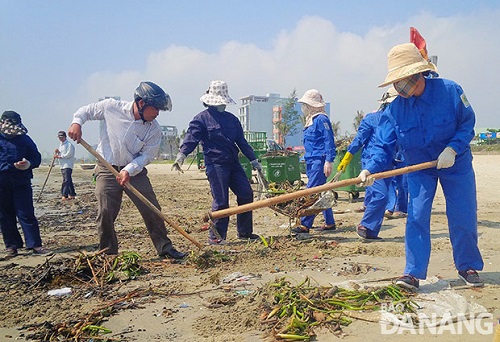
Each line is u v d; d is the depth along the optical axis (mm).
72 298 4730
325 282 4934
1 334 3900
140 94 5777
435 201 11969
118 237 8031
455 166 4484
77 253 6957
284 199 4688
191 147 7113
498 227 7805
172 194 16484
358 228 7172
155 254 6520
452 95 4387
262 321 3863
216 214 4715
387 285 4574
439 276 4980
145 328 3928
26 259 6676
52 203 14680
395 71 4328
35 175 39406
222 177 7125
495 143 59406
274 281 4805
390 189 9281
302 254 6223
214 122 7125
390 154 4863
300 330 3672
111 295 4781
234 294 4621
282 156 15516
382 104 7137
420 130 4461
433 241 6934
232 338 3631
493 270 5180
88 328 3879
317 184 7527
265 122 103062
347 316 3918
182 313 4230
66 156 15633
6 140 6852
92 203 14484
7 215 6949
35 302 4645
